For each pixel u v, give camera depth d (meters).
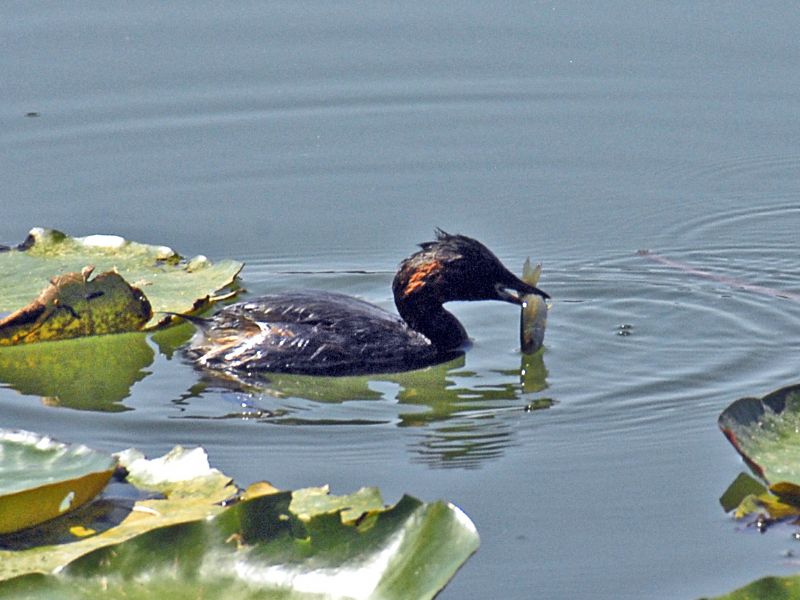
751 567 9.26
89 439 11.54
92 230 16.80
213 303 14.74
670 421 11.87
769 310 14.43
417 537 8.56
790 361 13.12
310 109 20.20
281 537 8.59
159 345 13.81
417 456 11.23
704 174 18.25
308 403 12.40
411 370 13.27
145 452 11.26
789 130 19.28
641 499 10.35
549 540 9.77
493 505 10.33
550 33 22.03
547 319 14.34
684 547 9.58
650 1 22.86
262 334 13.34
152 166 18.59
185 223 17.05
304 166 18.67
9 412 12.12
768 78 20.56
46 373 13.05
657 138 19.25
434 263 13.65
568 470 10.92
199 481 9.75
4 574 8.47
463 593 9.10
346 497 9.45
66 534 9.02
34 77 20.66
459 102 20.36
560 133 19.53
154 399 12.45
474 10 22.78
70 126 19.50
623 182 18.12
